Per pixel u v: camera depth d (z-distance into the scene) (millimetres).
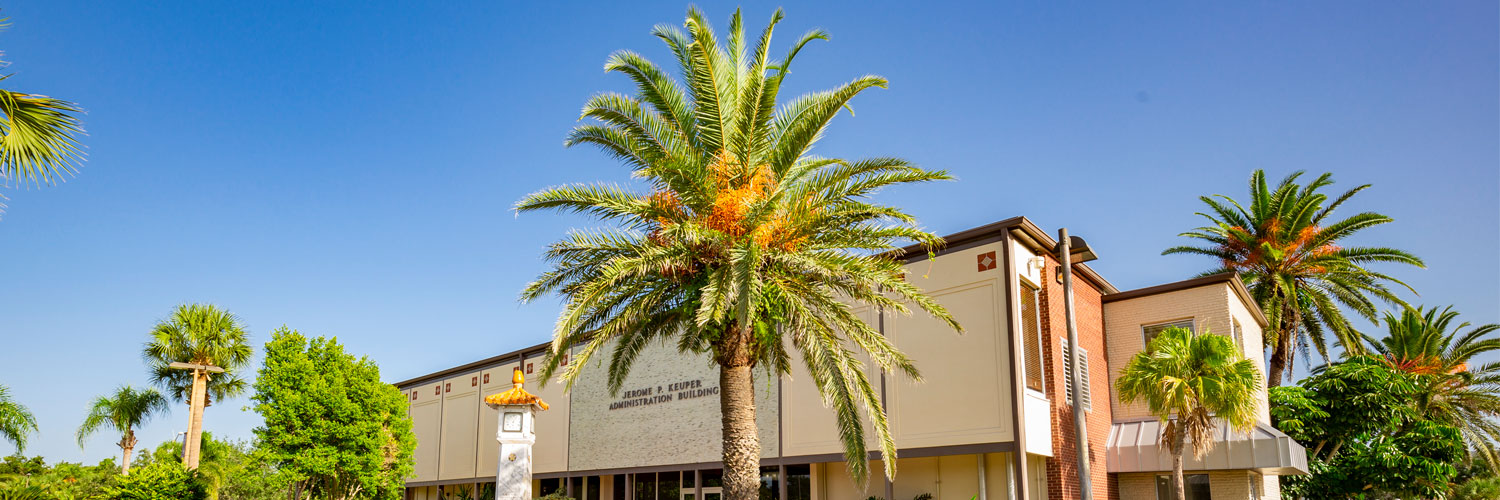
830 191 16938
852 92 16344
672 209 16891
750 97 16672
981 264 23250
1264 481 26672
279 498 32031
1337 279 36375
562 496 29875
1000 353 22328
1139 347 27250
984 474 22766
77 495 31250
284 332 33281
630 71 17219
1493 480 37844
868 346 17594
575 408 34094
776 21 16703
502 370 39094
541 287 17984
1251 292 35906
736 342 17516
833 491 26203
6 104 10547
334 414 32469
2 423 32406
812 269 16484
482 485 39000
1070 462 23359
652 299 17609
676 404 30125
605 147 17125
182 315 36906
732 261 15656
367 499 33938
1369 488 29672
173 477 29281
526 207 16516
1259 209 37125
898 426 23766
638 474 31922
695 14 16516
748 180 17078
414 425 43844
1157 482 25219
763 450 26375
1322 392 31344
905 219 16547
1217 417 21484
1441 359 41656
